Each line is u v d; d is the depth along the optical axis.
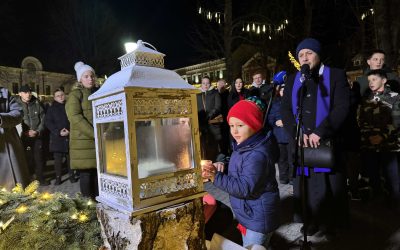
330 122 2.52
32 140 6.05
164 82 1.01
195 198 1.07
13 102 3.09
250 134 1.87
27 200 1.63
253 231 1.86
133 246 0.96
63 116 5.66
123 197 0.99
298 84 2.77
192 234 1.05
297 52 2.75
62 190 5.36
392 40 6.99
